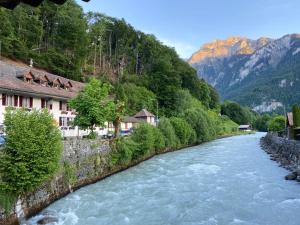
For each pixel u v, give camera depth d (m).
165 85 117.00
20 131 20.00
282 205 23.20
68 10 101.50
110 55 130.00
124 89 94.31
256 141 90.62
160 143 54.28
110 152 37.00
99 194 26.98
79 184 29.28
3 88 33.84
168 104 112.94
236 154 55.97
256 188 28.55
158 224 19.55
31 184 19.95
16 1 5.00
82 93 38.91
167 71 123.94
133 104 93.88
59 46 95.00
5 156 19.52
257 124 196.50
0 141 22.89
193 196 26.00
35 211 21.70
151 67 132.88
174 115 108.12
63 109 46.16
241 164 43.44
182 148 68.31
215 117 138.75
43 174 20.59
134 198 25.58
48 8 96.12
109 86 40.72
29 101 39.25
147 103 101.44
